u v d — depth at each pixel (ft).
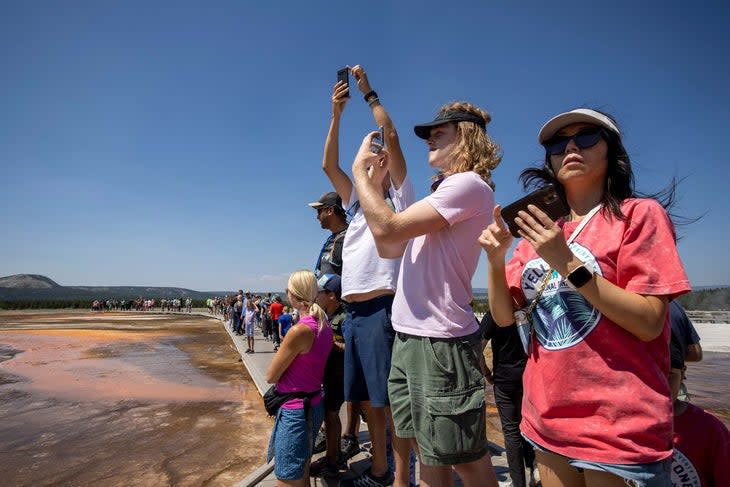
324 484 12.31
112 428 23.13
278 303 55.62
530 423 5.16
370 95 9.84
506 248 5.36
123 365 45.70
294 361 10.14
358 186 6.59
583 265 4.31
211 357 52.21
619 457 4.21
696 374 40.24
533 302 5.17
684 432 7.11
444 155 7.27
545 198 4.70
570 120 5.17
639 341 4.43
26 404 28.55
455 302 6.33
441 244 6.46
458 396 6.14
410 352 6.57
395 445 9.29
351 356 10.24
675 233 4.76
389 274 9.26
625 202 4.86
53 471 17.15
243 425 23.70
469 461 6.11
